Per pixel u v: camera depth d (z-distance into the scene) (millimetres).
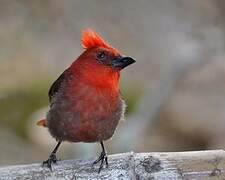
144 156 7031
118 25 15750
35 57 17391
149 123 14398
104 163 7117
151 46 16047
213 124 15984
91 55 8234
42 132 15531
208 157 6938
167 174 6918
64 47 16656
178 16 15648
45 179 7133
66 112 8234
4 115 16109
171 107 16297
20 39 16609
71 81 8234
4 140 15375
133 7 15727
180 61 14820
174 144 15586
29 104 16500
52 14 15625
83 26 15555
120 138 13375
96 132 8297
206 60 14930
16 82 17188
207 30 15055
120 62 8234
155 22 15820
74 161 7230
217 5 15305
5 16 15914
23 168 7148
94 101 8148
